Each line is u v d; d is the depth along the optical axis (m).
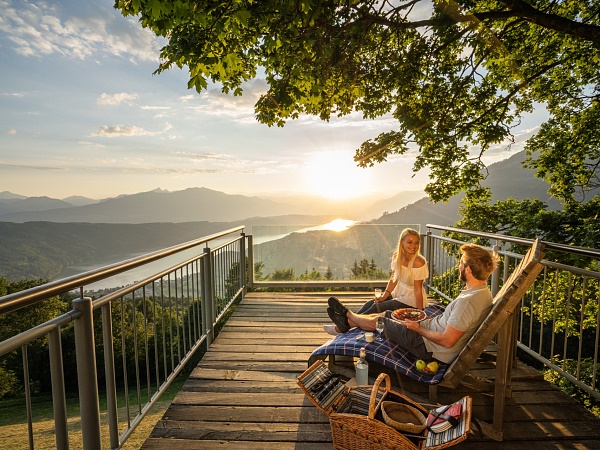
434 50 6.52
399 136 8.46
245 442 2.30
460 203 13.49
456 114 8.13
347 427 2.05
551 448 2.22
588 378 10.29
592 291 9.68
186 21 3.43
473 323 2.41
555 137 11.11
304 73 4.38
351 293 6.61
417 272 3.66
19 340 1.27
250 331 4.53
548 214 11.23
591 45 7.61
